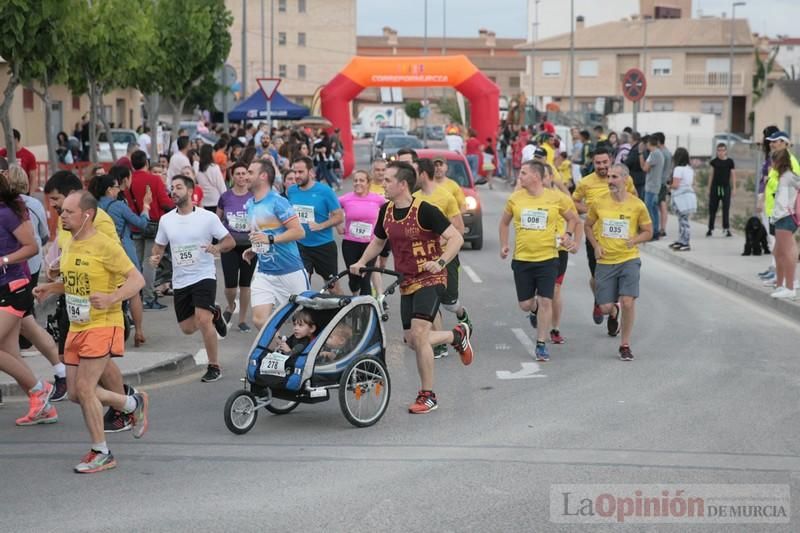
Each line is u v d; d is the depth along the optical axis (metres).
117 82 28.16
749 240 20.12
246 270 13.16
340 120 42.88
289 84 115.62
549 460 7.84
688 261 19.53
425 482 7.35
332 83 42.56
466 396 9.97
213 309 10.70
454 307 11.45
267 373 8.84
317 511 6.77
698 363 11.35
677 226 26.30
